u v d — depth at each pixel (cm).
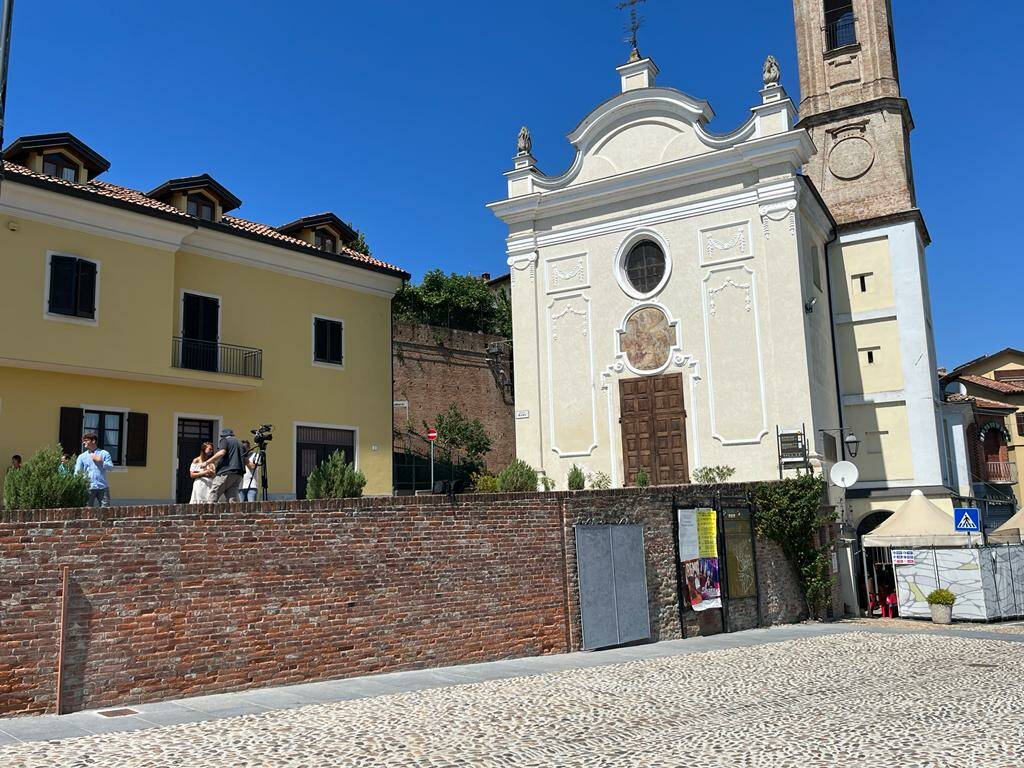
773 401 2664
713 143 2856
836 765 864
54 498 1231
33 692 1113
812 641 1927
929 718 1096
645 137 2998
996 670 1507
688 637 1981
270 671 1333
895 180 3359
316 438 2809
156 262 2402
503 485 2097
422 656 1518
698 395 2789
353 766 852
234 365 2594
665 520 1992
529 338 3103
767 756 898
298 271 2820
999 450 5019
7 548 1116
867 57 3491
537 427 3044
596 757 891
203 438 2538
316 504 1418
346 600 1434
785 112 2731
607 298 2991
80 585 1167
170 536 1255
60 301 2194
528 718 1088
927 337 3281
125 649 1195
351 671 1423
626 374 2928
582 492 1816
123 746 934
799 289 2653
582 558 1783
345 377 2914
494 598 1636
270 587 1349
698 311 2817
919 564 2491
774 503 2286
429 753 905
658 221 2920
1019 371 5566
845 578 2598
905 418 3212
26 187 2134
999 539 2923
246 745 938
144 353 2341
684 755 901
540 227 3156
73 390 2253
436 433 4009
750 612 2173
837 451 3064
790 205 2694
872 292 3312
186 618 1256
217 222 2603
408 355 4219
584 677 1426
